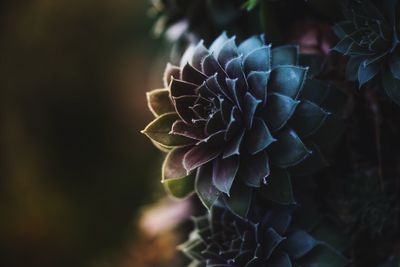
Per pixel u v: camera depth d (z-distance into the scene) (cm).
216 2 33
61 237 62
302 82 26
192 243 30
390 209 31
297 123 27
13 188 61
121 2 65
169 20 37
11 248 61
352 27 28
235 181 27
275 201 27
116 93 66
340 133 29
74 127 64
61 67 63
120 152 66
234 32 34
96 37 64
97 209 64
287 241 29
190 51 29
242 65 27
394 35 27
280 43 31
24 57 61
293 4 31
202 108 27
